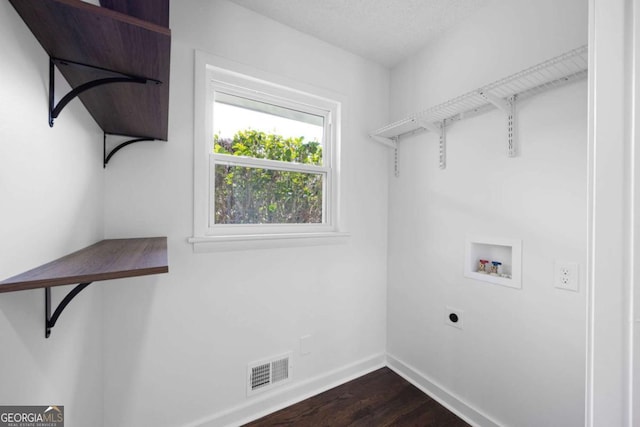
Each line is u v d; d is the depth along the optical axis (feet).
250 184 5.33
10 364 1.80
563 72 3.64
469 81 5.11
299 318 5.60
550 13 4.00
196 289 4.55
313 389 5.72
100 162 3.64
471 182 5.05
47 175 2.17
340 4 4.83
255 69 4.99
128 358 4.05
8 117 1.68
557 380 3.90
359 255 6.42
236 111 5.19
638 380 1.30
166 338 4.32
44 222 2.14
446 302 5.48
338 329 6.12
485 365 4.78
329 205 6.22
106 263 2.26
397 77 6.70
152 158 4.20
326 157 6.22
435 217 5.72
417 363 6.06
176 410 4.38
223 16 4.72
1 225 1.63
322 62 5.81
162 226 4.27
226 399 4.80
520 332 4.32
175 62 4.34
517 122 4.37
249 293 5.03
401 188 6.53
